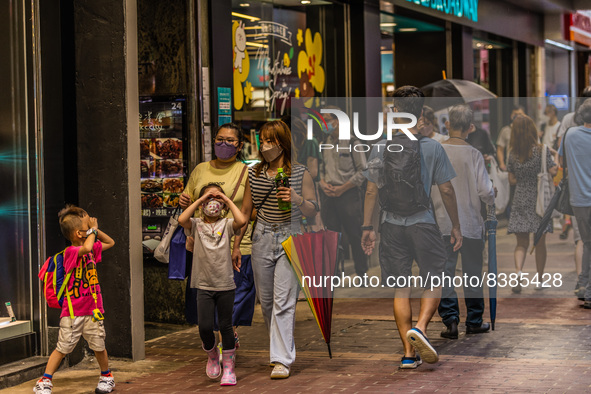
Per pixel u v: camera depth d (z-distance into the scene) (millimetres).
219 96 9391
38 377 6961
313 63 11977
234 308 6938
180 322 9305
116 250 7371
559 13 20688
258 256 6715
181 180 9211
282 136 6648
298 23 11578
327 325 7031
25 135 7254
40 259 7242
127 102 7258
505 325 8445
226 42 9531
